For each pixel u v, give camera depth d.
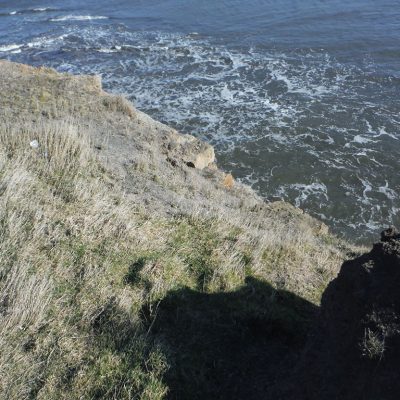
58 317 5.87
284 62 26.44
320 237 11.16
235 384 5.80
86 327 5.87
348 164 17.80
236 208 11.05
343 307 5.10
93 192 8.62
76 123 12.16
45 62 27.19
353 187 16.75
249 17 33.97
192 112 21.11
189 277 7.41
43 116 12.11
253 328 6.81
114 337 5.86
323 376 4.82
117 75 25.30
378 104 21.81
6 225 6.99
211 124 20.19
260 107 21.53
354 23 31.66
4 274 6.14
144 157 11.24
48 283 6.17
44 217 7.42
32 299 5.80
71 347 5.57
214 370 5.94
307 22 32.28
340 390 4.52
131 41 30.34
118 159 10.77
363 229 15.05
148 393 5.23
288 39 29.67
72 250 7.01
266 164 17.77
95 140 11.41
